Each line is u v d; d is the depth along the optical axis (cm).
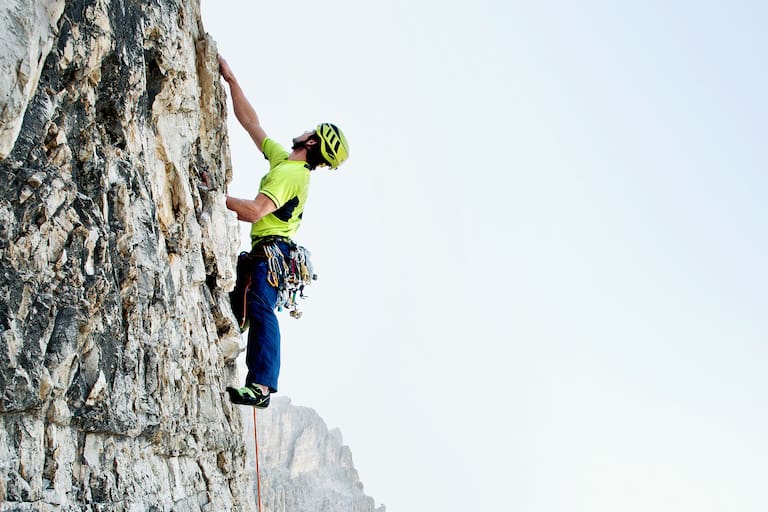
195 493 672
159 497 575
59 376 453
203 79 794
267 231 727
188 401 671
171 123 695
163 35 658
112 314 519
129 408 534
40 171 444
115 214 548
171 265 667
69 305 464
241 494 819
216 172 842
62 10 443
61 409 452
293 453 10438
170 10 682
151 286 586
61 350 452
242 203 682
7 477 402
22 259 426
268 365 710
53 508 433
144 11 621
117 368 521
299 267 722
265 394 706
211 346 746
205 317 745
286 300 720
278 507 8912
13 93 396
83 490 473
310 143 738
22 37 403
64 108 495
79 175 514
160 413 583
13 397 404
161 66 655
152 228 605
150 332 582
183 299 682
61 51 480
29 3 410
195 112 752
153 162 652
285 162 733
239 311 742
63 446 459
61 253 457
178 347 648
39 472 426
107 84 565
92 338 488
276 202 699
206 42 793
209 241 766
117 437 525
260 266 720
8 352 402
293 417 10919
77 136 512
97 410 486
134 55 594
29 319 427
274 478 9438
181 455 654
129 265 552
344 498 10250
